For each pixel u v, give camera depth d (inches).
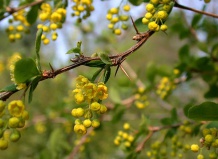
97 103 9.4
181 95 32.8
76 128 9.6
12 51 30.2
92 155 30.3
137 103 22.9
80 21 15.1
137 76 24.2
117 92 22.4
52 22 14.3
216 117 10.2
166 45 48.3
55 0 15.3
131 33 31.1
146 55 45.3
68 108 25.7
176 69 20.3
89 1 14.5
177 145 16.4
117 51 28.0
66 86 35.9
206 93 20.6
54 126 30.9
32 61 9.2
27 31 17.3
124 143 17.2
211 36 24.2
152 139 25.5
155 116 28.5
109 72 9.8
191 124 16.1
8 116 9.2
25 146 35.2
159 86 22.2
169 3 11.8
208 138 10.2
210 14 12.8
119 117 22.0
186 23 21.9
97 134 31.6
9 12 14.9
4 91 9.4
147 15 11.5
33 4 15.1
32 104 35.8
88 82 9.5
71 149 24.0
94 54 10.2
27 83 9.5
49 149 24.3
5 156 36.8
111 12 14.5
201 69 20.0
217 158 11.1
